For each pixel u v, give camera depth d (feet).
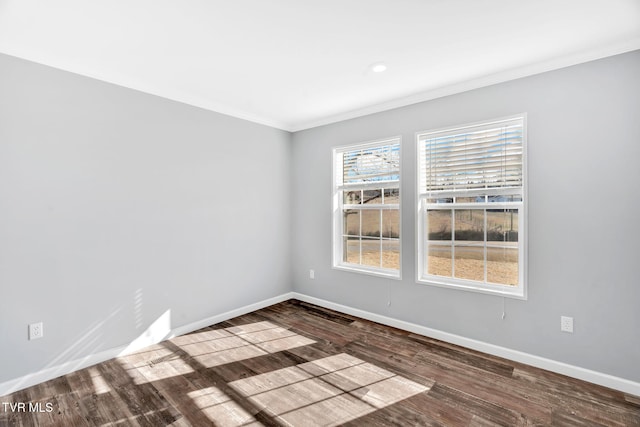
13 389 7.18
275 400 6.91
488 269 9.31
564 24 6.38
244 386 7.43
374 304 11.56
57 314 7.83
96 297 8.49
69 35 6.74
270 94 10.29
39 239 7.55
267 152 13.21
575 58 7.58
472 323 9.33
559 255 7.90
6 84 7.07
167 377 7.83
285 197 14.06
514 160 8.77
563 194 7.82
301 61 8.03
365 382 7.59
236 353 9.09
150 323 9.58
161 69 8.46
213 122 11.23
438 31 6.68
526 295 8.38
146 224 9.48
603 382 7.34
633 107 6.99
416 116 10.39
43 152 7.59
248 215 12.48
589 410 6.53
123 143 8.97
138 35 6.78
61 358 7.89
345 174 12.72
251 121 12.56
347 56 7.77
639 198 6.95
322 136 13.12
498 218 9.13
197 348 9.40
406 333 10.46
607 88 7.27
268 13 6.03
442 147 10.06
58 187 7.83
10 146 7.14
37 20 6.16
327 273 13.03
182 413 6.48
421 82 9.32
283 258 14.01
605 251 7.34
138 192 9.30
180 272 10.33
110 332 8.74
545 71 8.04
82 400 6.89
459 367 8.25
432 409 6.59
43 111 7.58
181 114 10.31
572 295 7.75
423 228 10.53
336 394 7.13
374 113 11.46
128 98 9.07
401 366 8.32
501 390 7.23
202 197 10.92
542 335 8.18
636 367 7.02
